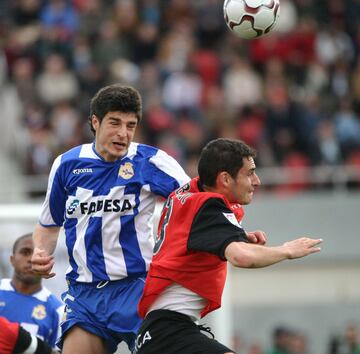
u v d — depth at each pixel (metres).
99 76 59.47
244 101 60.56
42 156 54.38
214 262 21.23
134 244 23.11
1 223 32.69
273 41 64.62
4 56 61.78
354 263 56.03
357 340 55.12
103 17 64.62
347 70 65.31
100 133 22.66
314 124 58.59
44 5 65.19
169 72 60.44
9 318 27.75
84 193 22.97
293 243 19.75
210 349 20.83
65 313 23.53
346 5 69.94
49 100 58.53
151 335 21.38
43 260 22.72
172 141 56.09
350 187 57.38
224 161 21.16
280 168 57.09
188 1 67.31
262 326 55.06
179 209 21.44
